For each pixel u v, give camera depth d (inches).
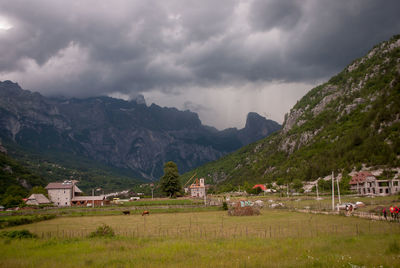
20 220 2731.3
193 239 1501.0
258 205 4188.0
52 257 1159.0
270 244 1283.2
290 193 6633.9
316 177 7815.0
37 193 6441.9
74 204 6181.1
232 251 1155.3
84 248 1318.9
